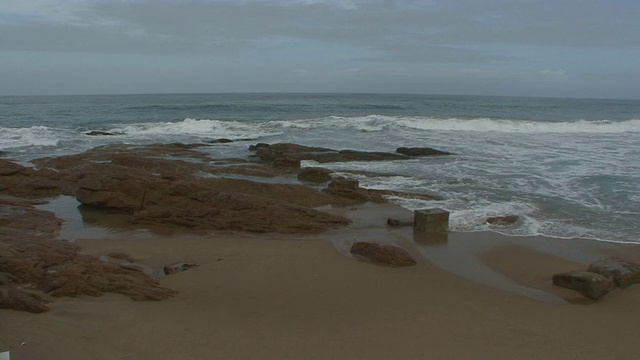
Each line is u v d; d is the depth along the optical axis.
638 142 29.91
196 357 5.98
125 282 8.50
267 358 6.06
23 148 26.61
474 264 10.40
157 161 19.59
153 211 13.47
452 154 25.03
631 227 13.16
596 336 7.11
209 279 9.16
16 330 6.28
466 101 88.44
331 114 50.97
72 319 6.89
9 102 75.00
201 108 58.69
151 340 6.41
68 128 35.62
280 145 25.88
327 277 9.37
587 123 37.78
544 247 11.55
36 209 14.28
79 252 10.46
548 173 20.06
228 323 7.14
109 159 21.89
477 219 13.67
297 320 7.33
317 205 15.23
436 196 16.39
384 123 38.66
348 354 6.25
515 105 72.88
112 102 76.44
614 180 18.67
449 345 6.64
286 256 10.70
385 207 15.12
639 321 7.70
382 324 7.26
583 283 8.74
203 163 22.16
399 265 10.21
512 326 7.36
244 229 12.87
